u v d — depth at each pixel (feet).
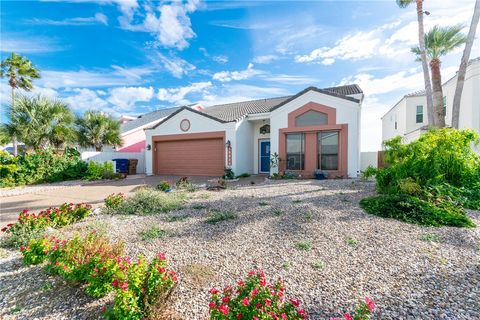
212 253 13.37
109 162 53.16
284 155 46.21
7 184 40.86
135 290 8.29
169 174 57.77
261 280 8.12
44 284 10.74
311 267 11.70
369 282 10.34
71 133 53.88
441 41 40.14
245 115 51.85
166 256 13.11
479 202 21.61
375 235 15.11
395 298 9.24
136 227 17.80
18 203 28.84
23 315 8.83
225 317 6.86
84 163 52.95
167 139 56.90
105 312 7.89
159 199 23.63
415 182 23.30
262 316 6.86
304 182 36.55
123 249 12.91
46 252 11.68
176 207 22.93
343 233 15.49
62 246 11.15
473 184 23.75
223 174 49.11
